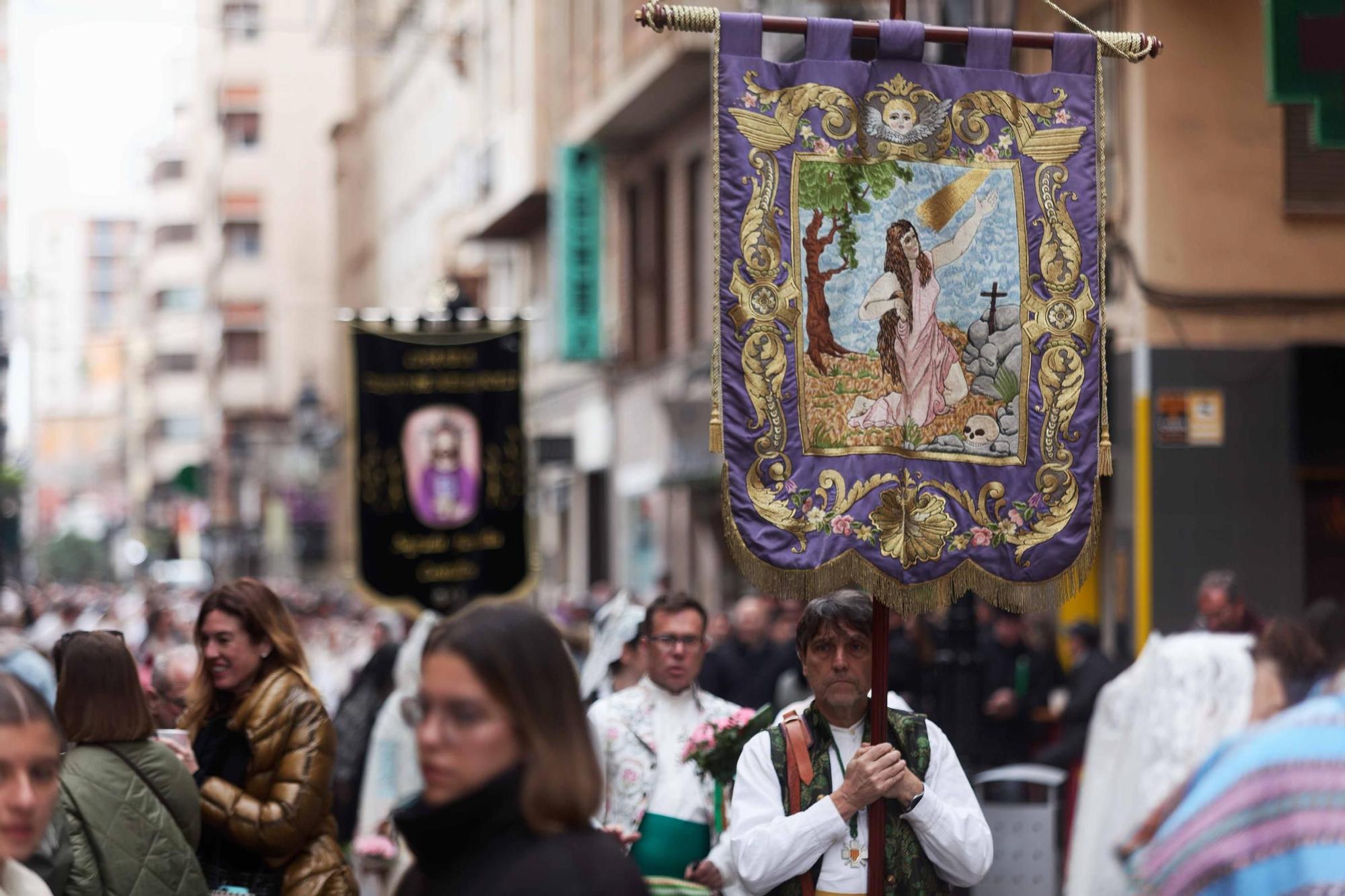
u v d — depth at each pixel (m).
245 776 7.57
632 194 36.03
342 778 12.55
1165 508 20.17
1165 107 20.38
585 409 38.72
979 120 6.86
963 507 6.68
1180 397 20.27
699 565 31.58
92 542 137.38
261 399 102.38
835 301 6.66
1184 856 3.37
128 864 6.56
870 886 6.34
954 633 14.48
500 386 16.59
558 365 41.06
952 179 6.81
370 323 16.53
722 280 6.57
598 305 36.28
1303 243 20.59
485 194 43.50
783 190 6.65
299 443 70.69
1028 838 11.43
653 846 7.79
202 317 123.44
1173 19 20.44
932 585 6.60
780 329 6.61
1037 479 6.77
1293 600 20.31
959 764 6.67
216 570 76.25
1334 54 14.07
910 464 6.65
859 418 6.64
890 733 6.60
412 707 11.27
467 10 46.72
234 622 7.61
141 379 145.00
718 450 6.52
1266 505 20.33
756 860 6.34
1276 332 20.50
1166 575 20.16
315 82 104.12
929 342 6.73
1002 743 16.84
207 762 7.58
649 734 7.95
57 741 4.69
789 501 6.54
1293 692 5.62
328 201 103.62
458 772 3.82
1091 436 6.84
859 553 6.55
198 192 126.88
